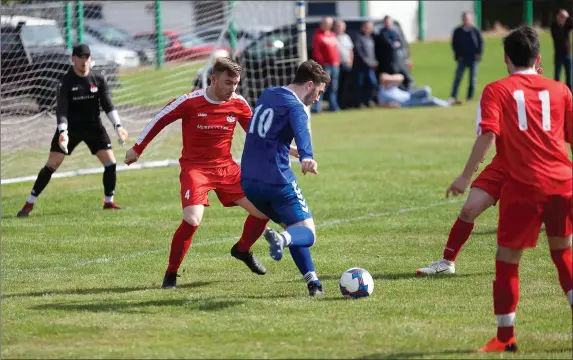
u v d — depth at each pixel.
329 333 11.88
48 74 36.19
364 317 12.81
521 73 11.38
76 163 32.84
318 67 13.58
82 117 23.00
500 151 11.23
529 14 79.19
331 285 15.24
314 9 78.62
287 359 10.75
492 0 81.25
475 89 57.84
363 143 38.84
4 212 23.84
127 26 52.59
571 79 51.94
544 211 11.01
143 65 44.59
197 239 19.92
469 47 52.78
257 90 42.78
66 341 11.74
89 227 21.53
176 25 51.16
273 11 56.84
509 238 11.05
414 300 13.98
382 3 79.75
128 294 14.70
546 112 11.17
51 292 14.98
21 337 11.95
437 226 20.97
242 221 22.11
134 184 28.61
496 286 11.06
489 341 11.23
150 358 10.88
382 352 10.98
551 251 11.36
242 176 13.65
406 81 55.00
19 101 34.81
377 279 15.66
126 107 38.53
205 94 15.41
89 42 47.06
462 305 13.57
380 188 26.88
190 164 15.55
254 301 13.91
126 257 18.16
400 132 42.56
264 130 13.39
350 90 53.06
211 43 46.50
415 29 82.25
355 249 18.48
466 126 44.12
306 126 13.12
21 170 31.03
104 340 11.75
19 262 17.81
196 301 14.02
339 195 25.69
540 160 11.02
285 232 13.05
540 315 12.92
